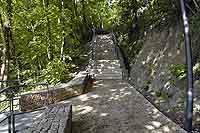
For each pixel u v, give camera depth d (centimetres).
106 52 1669
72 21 1744
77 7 2308
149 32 1395
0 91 485
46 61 1405
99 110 648
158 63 1009
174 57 894
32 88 1016
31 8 1386
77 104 713
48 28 1338
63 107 546
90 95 809
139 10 1727
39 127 412
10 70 1347
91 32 2786
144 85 988
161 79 880
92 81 1061
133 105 681
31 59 1430
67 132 436
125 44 1922
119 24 2323
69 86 788
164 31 1148
